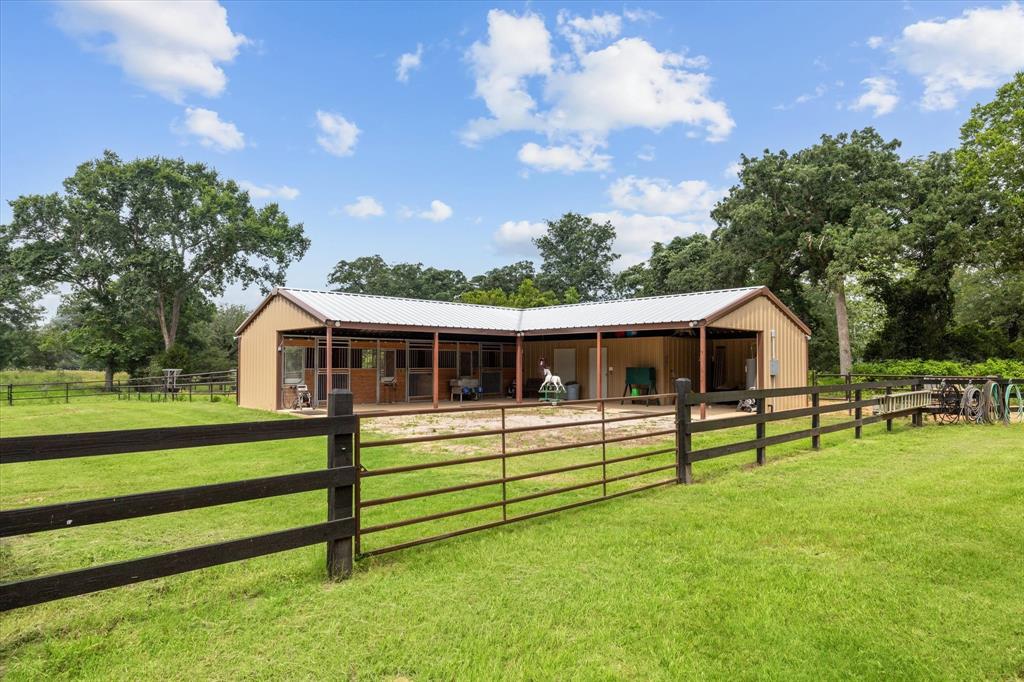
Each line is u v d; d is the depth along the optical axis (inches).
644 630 131.9
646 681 111.7
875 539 194.4
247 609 144.6
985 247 1002.7
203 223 1552.7
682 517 223.8
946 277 1083.3
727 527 210.1
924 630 131.4
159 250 1467.8
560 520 222.5
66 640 128.8
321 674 114.5
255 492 145.3
